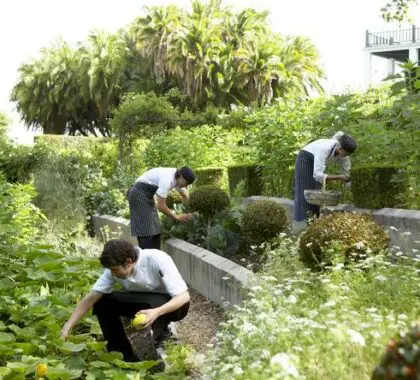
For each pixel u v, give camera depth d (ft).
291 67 132.77
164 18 127.34
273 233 25.58
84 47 163.63
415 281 16.28
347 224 19.04
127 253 16.34
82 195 46.06
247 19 127.44
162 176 25.58
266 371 11.91
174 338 18.42
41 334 18.49
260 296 16.33
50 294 21.86
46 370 14.92
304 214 25.36
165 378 15.51
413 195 25.46
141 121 61.41
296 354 12.68
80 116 178.09
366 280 16.92
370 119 33.09
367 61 127.44
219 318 20.97
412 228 23.49
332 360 11.87
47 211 43.50
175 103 131.75
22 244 27.40
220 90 126.62
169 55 125.90
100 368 16.49
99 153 67.21
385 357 7.67
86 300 17.26
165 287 17.30
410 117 24.47
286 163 34.60
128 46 158.61
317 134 31.68
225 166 47.19
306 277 18.35
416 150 24.25
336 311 14.71
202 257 24.48
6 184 34.55
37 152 60.44
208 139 51.42
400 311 15.12
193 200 28.37
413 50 122.21
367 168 26.30
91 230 45.52
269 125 36.24
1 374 15.10
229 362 13.30
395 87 25.41
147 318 15.98
